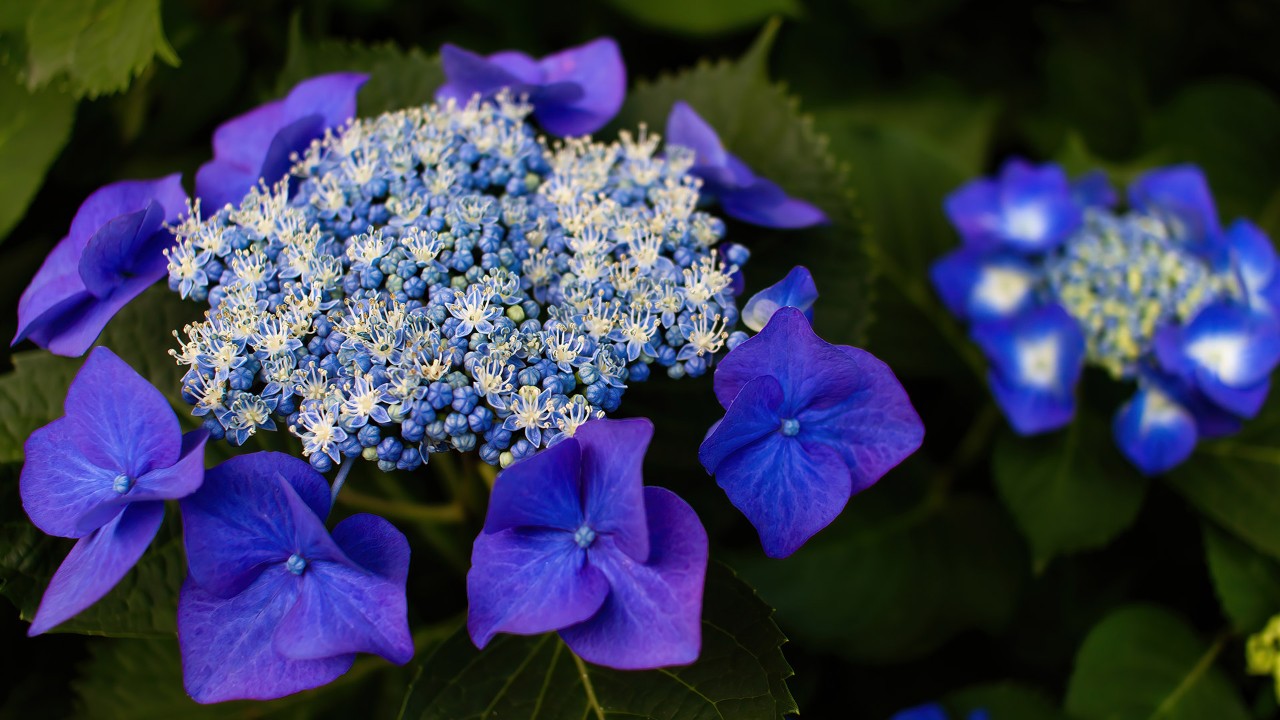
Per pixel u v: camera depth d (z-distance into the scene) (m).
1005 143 0.56
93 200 0.39
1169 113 0.54
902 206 0.51
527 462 0.34
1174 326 0.45
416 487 0.45
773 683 0.37
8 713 0.43
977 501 0.49
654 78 0.52
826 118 0.52
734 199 0.41
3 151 0.43
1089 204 0.49
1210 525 0.46
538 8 0.50
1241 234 0.46
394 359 0.36
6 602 0.43
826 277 0.43
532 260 0.38
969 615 0.47
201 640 0.35
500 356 0.36
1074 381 0.45
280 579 0.35
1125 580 0.48
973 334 0.47
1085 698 0.45
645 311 0.37
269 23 0.49
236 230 0.38
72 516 0.36
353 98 0.40
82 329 0.37
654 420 0.42
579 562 0.35
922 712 0.45
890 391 0.36
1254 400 0.44
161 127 0.46
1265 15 0.56
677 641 0.34
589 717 0.37
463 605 0.44
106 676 0.42
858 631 0.46
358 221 0.38
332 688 0.43
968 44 0.56
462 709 0.37
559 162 0.39
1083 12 0.56
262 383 0.37
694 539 0.35
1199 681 0.45
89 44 0.41
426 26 0.50
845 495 0.36
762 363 0.36
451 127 0.40
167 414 0.35
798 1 0.52
